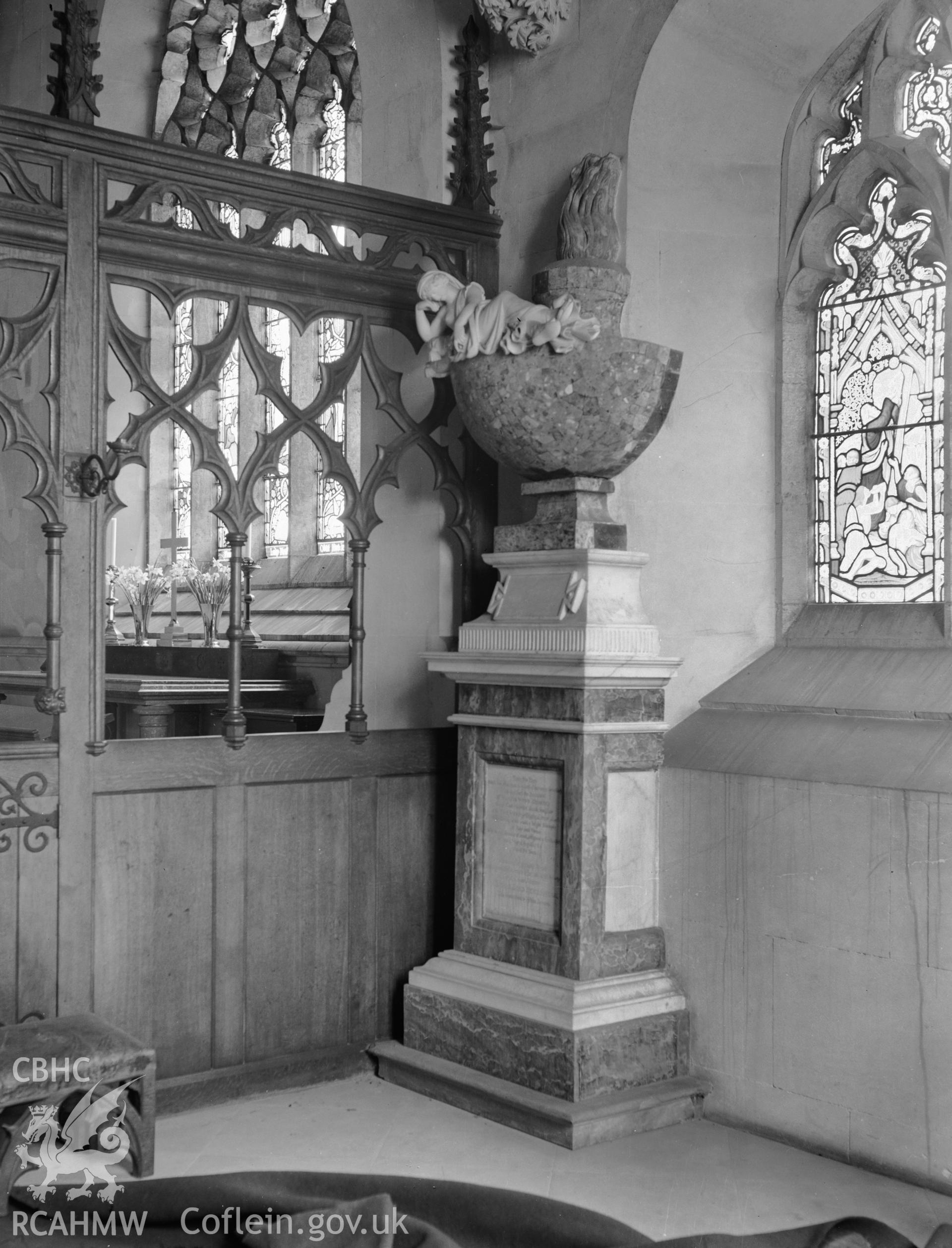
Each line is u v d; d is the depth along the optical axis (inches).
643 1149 166.9
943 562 178.1
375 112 221.1
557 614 176.9
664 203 191.0
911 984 157.6
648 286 189.5
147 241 177.3
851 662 180.5
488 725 186.7
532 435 176.4
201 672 305.3
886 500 184.9
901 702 169.0
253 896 187.0
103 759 173.9
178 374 412.5
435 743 205.0
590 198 184.1
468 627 187.9
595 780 175.8
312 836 192.5
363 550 197.9
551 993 175.0
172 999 179.8
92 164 173.5
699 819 180.9
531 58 204.8
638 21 188.9
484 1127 173.5
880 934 160.7
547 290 182.9
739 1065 175.6
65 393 170.7
